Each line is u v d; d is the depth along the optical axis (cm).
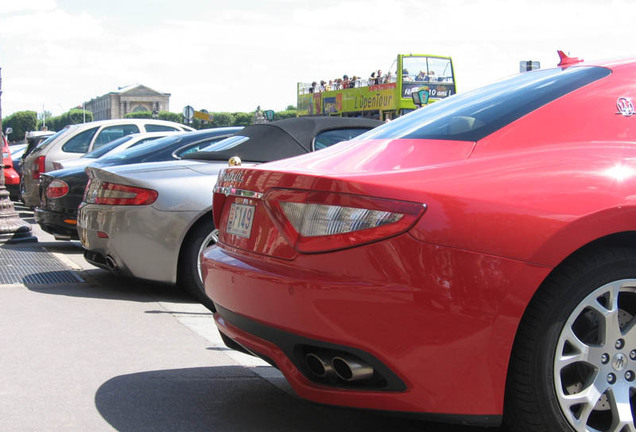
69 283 637
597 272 262
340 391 267
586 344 267
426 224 252
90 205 594
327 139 637
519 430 268
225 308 310
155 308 546
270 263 288
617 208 260
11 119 18062
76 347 432
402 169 278
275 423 318
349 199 263
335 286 258
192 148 748
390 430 313
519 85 335
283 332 274
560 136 291
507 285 252
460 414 256
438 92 2819
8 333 461
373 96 2988
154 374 384
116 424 312
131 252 565
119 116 19438
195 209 562
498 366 254
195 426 312
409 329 251
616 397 270
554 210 257
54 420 315
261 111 4219
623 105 306
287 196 285
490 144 286
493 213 255
